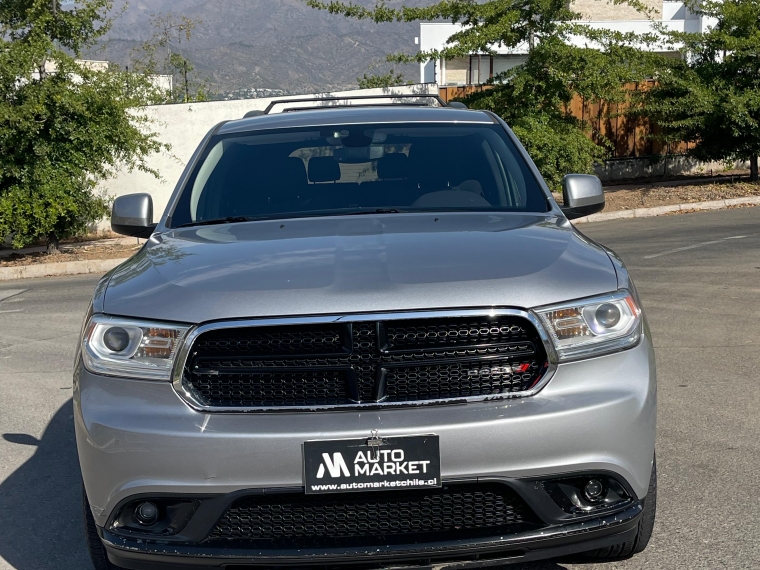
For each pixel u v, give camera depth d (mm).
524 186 4320
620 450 3035
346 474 2924
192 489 2949
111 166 17062
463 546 2932
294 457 2922
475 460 2932
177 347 3039
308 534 3002
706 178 20547
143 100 15344
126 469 2998
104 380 3115
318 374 3031
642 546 3514
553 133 16750
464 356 3031
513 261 3260
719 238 12320
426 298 3033
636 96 18859
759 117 17562
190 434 2949
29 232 14438
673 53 39094
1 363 7547
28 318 9641
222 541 2998
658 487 4332
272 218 4137
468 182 4344
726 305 8320
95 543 3398
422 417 2957
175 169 17594
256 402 3027
